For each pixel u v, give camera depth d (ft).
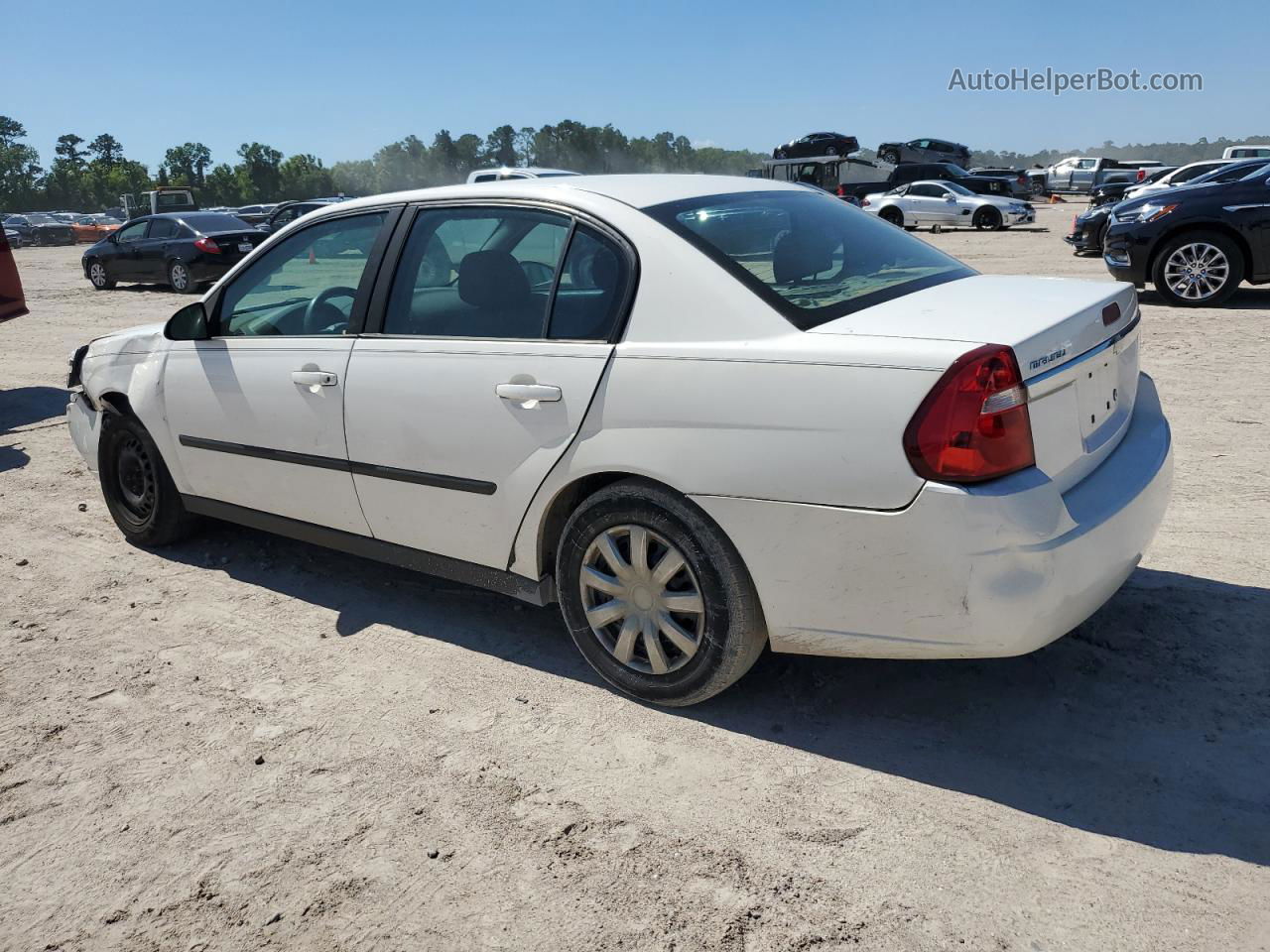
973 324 8.98
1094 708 10.28
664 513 9.96
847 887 8.00
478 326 11.39
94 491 19.83
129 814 9.43
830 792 9.21
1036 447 8.71
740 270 9.91
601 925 7.75
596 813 9.09
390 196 12.62
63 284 73.56
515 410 10.82
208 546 16.28
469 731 10.54
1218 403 21.97
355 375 12.25
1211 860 8.07
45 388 31.27
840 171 135.13
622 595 10.62
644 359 9.91
